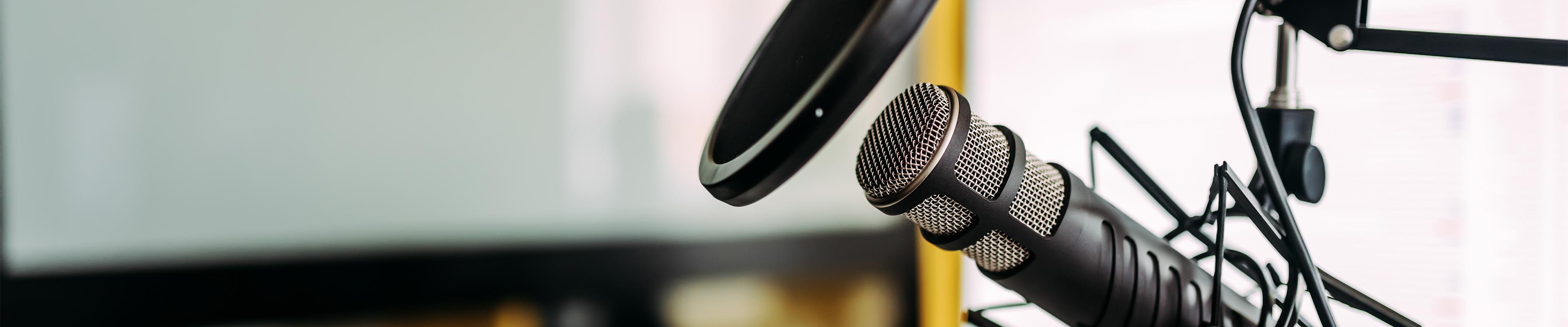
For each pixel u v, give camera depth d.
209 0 1.69
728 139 0.48
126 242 1.70
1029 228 0.48
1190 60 1.32
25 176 1.65
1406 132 1.07
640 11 1.93
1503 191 1.01
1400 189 1.08
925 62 1.82
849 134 1.97
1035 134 1.60
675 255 1.98
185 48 1.69
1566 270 0.96
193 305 1.75
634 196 1.96
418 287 1.86
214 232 1.75
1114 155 0.56
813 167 1.98
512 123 1.88
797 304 2.01
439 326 1.88
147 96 1.69
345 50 1.77
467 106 1.85
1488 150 1.01
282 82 1.75
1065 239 0.49
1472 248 1.03
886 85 1.90
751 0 2.00
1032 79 1.60
